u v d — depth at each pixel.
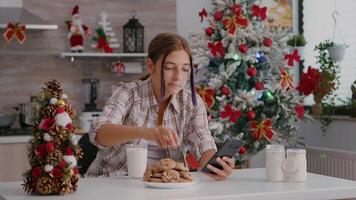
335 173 4.05
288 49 3.97
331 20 4.61
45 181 1.77
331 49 4.26
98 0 4.60
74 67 4.57
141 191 1.84
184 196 1.74
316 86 3.94
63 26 4.53
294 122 3.77
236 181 2.06
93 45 4.57
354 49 4.35
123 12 4.66
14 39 4.44
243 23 3.49
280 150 2.07
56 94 1.88
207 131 2.40
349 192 1.92
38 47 4.49
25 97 4.47
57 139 1.81
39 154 1.79
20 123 4.32
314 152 4.25
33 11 4.45
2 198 1.78
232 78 3.55
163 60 2.16
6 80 4.43
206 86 3.52
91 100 4.48
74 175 1.82
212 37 3.61
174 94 2.27
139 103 2.31
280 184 1.99
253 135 3.56
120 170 2.30
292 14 4.90
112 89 4.64
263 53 3.60
